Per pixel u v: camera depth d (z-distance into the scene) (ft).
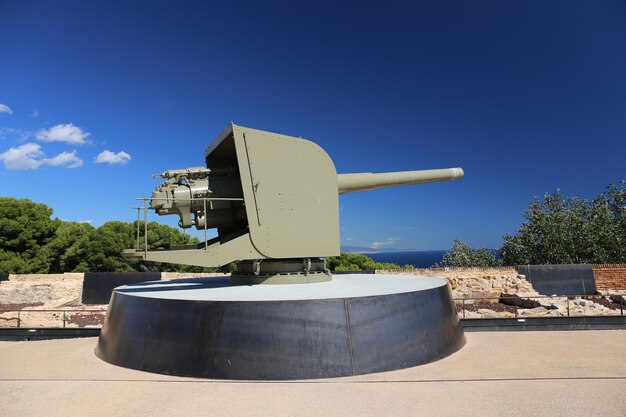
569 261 65.00
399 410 12.23
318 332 15.71
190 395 13.65
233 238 21.89
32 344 22.63
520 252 72.02
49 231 81.46
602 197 69.62
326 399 13.14
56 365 17.60
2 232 75.00
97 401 13.25
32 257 77.87
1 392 14.21
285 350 15.35
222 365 15.30
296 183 22.20
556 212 70.03
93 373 16.30
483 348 19.71
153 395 13.70
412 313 17.74
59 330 26.71
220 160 25.22
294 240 21.90
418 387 14.17
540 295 43.80
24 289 50.47
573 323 26.07
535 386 14.16
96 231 76.33
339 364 15.47
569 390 13.73
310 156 22.74
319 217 22.66
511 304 42.34
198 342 15.78
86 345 21.94
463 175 29.40
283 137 22.07
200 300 16.31
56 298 50.98
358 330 16.16
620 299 41.34
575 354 18.49
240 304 15.85
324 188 22.95
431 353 17.56
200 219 23.17
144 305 17.51
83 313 40.73
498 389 13.91
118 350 17.66
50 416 12.14
